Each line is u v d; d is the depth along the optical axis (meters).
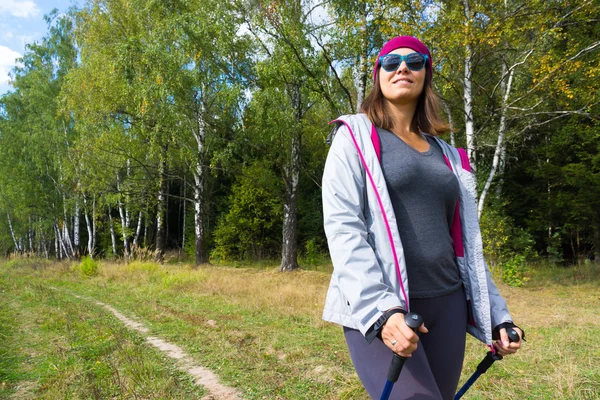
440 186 1.37
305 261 17.84
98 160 17.33
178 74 12.85
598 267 12.25
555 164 14.57
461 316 1.38
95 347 4.82
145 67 13.81
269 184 15.24
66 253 24.52
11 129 24.36
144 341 5.09
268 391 3.51
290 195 14.71
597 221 14.05
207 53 12.74
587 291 9.38
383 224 1.26
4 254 31.91
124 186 18.66
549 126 14.52
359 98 10.52
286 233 14.70
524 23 9.02
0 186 24.94
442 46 8.91
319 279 12.14
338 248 1.21
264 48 11.66
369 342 1.10
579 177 13.12
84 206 21.44
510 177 16.56
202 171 17.70
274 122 12.07
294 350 4.51
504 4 8.84
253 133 13.48
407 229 1.33
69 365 4.25
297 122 12.80
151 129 15.47
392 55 1.46
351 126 1.36
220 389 3.58
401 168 1.34
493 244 11.84
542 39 9.16
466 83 9.70
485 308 1.41
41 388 3.77
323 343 4.82
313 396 3.38
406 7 8.98
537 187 16.09
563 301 8.20
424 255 1.32
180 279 10.67
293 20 10.84
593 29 10.49
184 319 6.34
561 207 14.05
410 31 8.77
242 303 7.57
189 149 15.96
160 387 3.57
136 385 3.63
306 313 6.60
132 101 15.83
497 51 9.68
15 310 7.59
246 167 16.78
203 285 9.91
